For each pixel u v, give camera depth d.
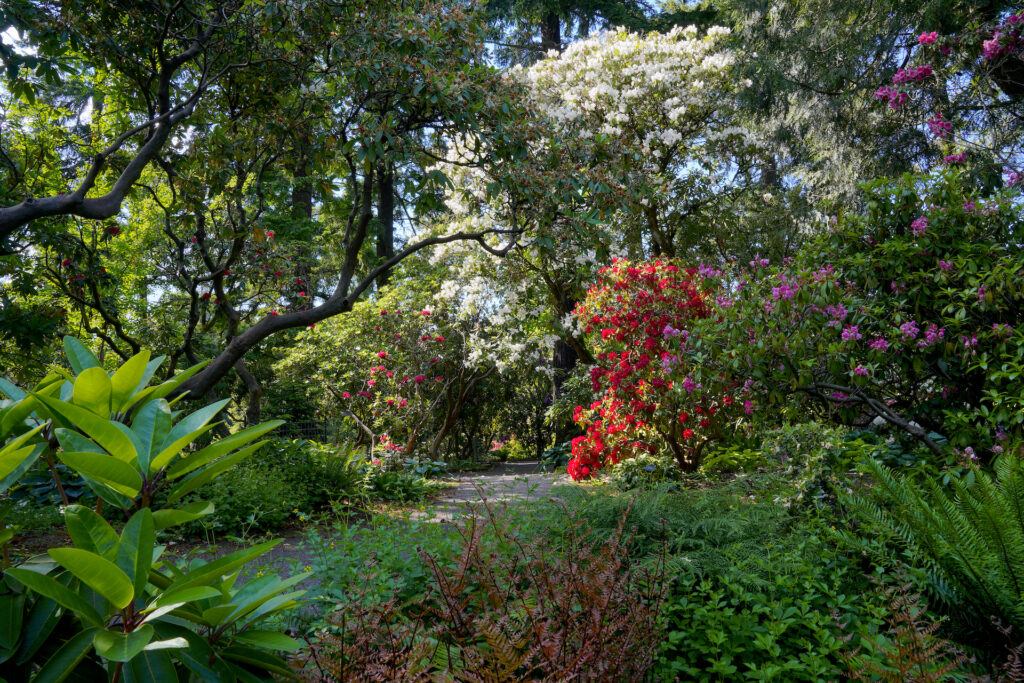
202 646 1.46
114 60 6.58
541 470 12.01
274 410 15.85
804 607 2.69
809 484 3.92
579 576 2.20
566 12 16.91
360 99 6.47
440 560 3.07
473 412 17.44
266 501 6.18
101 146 8.80
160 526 1.47
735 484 4.64
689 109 11.59
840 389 5.11
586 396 12.53
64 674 1.27
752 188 12.38
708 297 7.43
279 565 3.91
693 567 3.00
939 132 7.19
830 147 11.62
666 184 10.34
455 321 13.45
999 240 5.23
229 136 7.72
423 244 7.13
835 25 10.87
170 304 11.34
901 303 5.11
